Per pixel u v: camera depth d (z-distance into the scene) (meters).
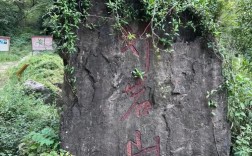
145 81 3.83
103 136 3.76
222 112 3.90
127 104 3.80
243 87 4.23
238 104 4.11
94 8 3.75
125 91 3.80
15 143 4.85
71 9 3.66
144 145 3.81
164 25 3.82
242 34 4.91
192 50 3.88
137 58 3.82
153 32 3.77
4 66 13.86
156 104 3.83
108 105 3.77
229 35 4.85
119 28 3.75
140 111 3.82
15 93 7.42
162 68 3.84
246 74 4.67
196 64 3.88
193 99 3.87
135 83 3.82
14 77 9.81
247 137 4.10
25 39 20.11
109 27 3.78
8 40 16.64
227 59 3.97
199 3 3.81
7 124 5.89
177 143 3.84
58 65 10.44
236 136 4.16
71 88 3.73
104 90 3.77
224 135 3.90
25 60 11.24
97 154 3.76
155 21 3.78
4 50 16.55
